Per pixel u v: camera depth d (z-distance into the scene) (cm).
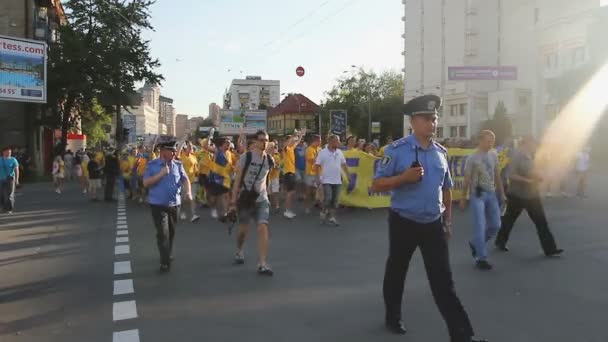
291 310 591
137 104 4178
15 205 1797
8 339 512
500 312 576
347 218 1370
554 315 566
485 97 7462
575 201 1633
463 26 7675
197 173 1452
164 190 790
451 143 2025
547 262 814
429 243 475
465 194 798
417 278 722
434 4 8238
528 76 6975
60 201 1948
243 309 596
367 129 8456
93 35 4016
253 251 932
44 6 4106
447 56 8019
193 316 574
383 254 898
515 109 6250
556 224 1171
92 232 1177
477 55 7581
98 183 1948
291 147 1407
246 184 786
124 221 1359
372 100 8631
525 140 860
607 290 660
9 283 725
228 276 749
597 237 1011
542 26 5444
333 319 559
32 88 2628
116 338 510
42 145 4294
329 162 1249
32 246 1009
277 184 1517
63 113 4100
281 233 1125
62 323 556
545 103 5434
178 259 869
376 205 1551
